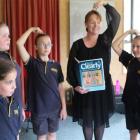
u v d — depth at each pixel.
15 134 1.63
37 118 2.66
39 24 4.51
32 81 2.65
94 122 2.70
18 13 4.43
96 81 2.63
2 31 2.16
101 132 2.76
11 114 1.62
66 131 3.76
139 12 4.89
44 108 2.64
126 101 2.67
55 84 2.68
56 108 2.70
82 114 2.67
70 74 2.65
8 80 1.45
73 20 4.70
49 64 2.68
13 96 1.74
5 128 1.57
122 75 4.97
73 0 4.65
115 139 3.47
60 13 4.67
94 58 2.59
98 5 2.71
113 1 4.78
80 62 2.60
